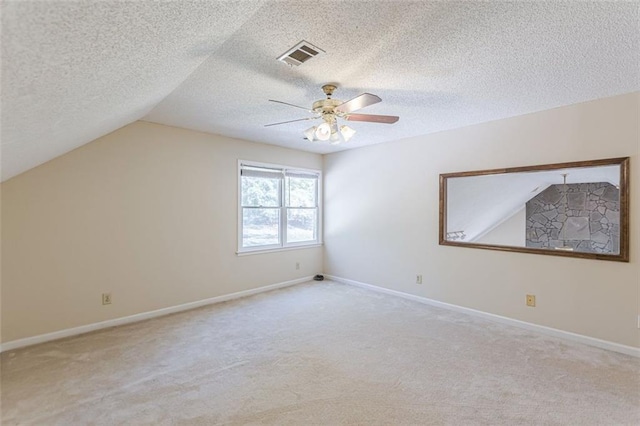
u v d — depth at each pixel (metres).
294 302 4.15
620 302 2.71
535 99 2.83
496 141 3.47
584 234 2.89
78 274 3.10
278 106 3.02
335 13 1.57
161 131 3.65
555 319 3.06
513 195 3.34
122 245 3.38
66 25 1.03
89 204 3.17
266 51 1.97
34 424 1.78
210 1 1.27
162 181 3.67
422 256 4.17
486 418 1.84
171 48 1.63
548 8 1.53
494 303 3.49
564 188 3.01
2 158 2.05
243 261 4.47
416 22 1.65
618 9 1.53
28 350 2.72
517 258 3.32
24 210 2.82
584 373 2.34
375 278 4.75
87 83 1.61
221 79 2.39
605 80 2.42
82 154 3.12
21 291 2.81
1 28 0.87
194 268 3.95
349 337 3.01
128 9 1.11
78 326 3.10
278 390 2.13
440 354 2.65
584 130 2.89
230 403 1.99
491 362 2.51
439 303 3.99
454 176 3.81
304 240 5.37
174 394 2.08
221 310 3.82
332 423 1.80
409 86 2.55
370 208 4.82
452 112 3.22
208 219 4.09
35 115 1.67
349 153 5.12
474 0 1.47
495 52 1.98
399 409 1.93
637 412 1.88
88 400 2.00
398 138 4.37
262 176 4.69
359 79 2.40
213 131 4.00
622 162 2.68
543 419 1.83
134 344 2.85
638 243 2.62
